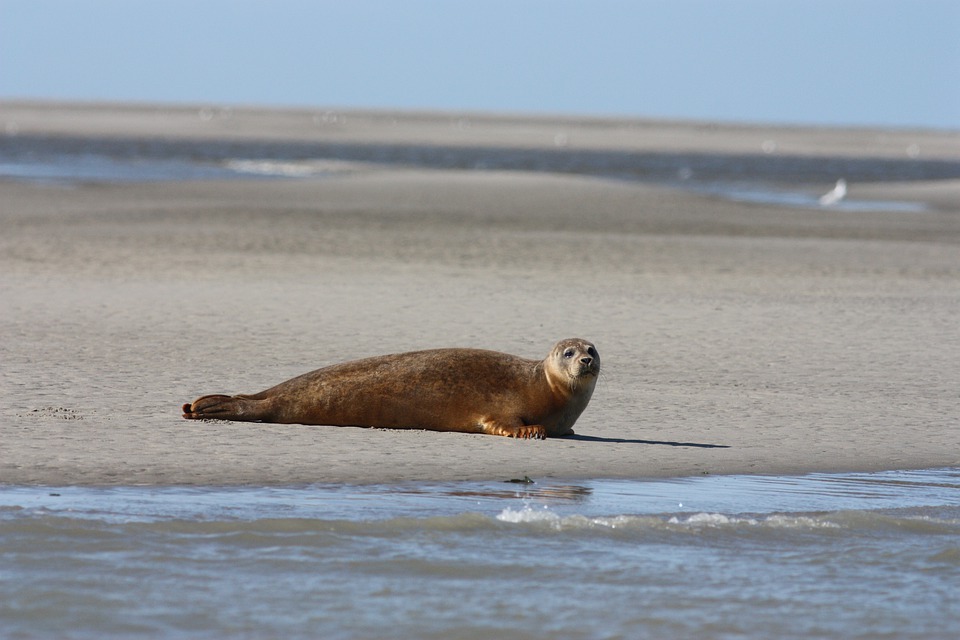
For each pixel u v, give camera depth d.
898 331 63.53
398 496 31.16
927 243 117.19
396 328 59.66
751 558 27.38
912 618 24.06
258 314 62.81
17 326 56.75
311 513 29.20
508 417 39.00
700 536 28.70
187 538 27.25
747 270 91.69
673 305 70.88
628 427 40.78
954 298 78.75
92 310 62.59
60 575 24.83
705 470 35.22
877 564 27.19
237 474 32.75
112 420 38.59
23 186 145.88
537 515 29.36
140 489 30.91
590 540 28.17
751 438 39.56
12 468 32.41
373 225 117.00
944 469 36.31
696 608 24.28
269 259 89.44
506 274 84.75
